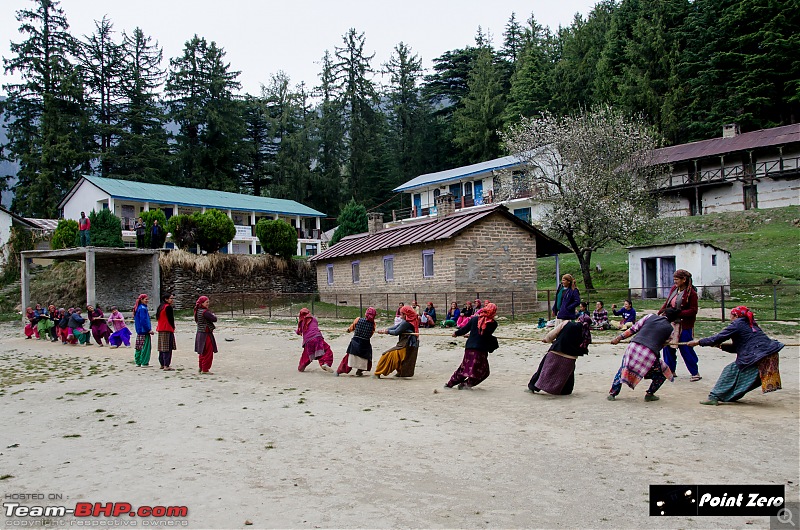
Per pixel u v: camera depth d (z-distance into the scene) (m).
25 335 24.95
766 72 50.31
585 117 36.41
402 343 12.41
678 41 56.75
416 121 74.69
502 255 26.80
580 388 10.40
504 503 5.13
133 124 68.00
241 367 14.58
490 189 52.66
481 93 68.38
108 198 48.25
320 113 76.50
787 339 15.27
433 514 4.91
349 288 33.88
